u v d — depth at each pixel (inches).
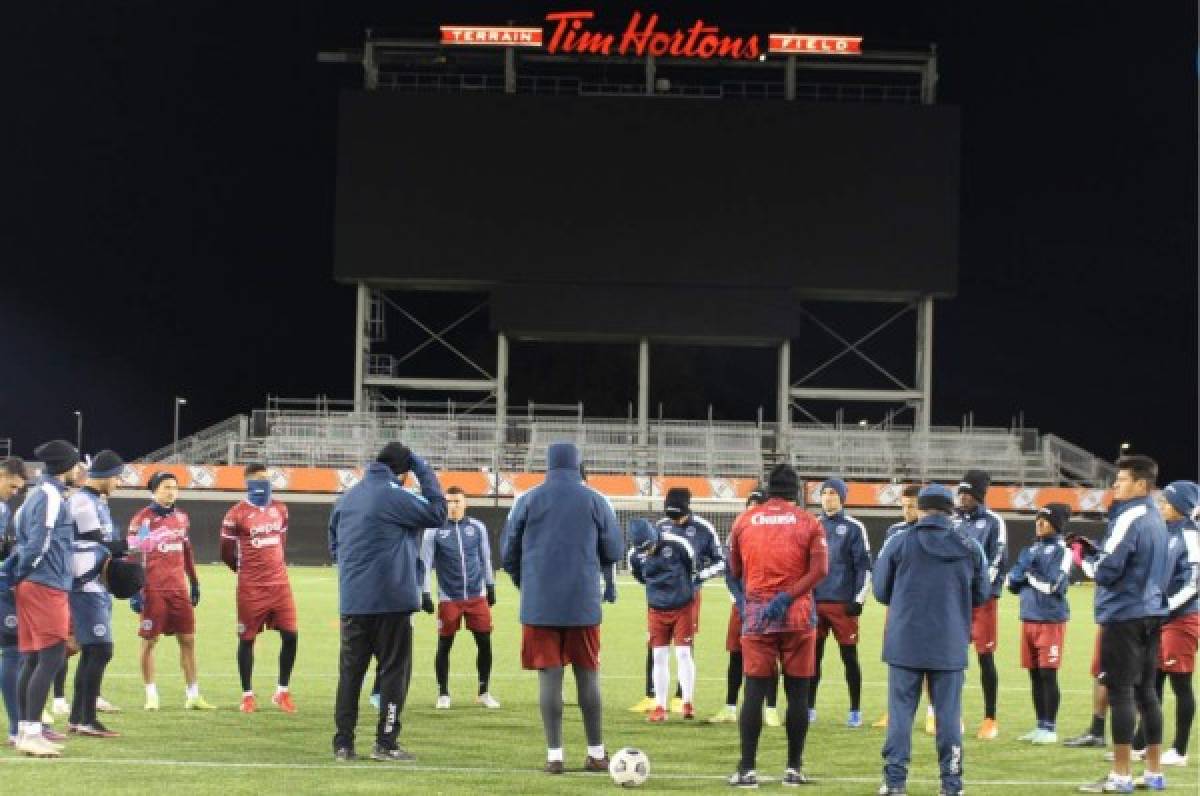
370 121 2127.2
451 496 613.0
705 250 2110.0
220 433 2225.6
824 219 2107.5
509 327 2153.1
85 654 504.7
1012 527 1879.9
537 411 2746.1
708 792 417.4
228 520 581.9
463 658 840.9
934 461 2182.6
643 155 2117.4
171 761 454.3
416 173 2126.0
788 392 2192.4
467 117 2126.0
